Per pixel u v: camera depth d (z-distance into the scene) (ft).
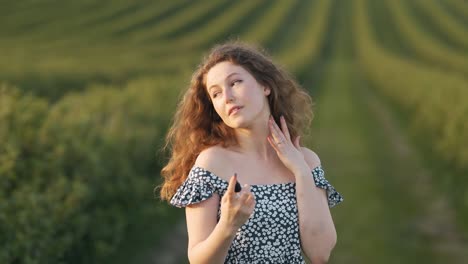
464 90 75.82
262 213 12.52
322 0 334.03
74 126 35.29
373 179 55.52
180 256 36.04
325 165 61.98
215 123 13.43
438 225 42.14
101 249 30.55
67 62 127.85
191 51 223.51
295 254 12.69
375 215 44.24
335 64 205.57
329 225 12.85
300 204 12.68
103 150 35.22
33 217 24.75
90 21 269.23
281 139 12.92
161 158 43.47
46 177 28.89
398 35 272.31
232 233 11.53
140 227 37.14
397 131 84.38
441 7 321.73
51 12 276.62
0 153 28.02
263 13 299.79
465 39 263.29
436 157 57.00
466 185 46.57
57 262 26.81
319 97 124.36
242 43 13.56
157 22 274.36
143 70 126.11
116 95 57.67
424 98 79.82
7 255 23.06
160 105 55.01
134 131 41.52
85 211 30.40
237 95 12.80
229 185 11.38
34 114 32.86
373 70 144.15
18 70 101.24
